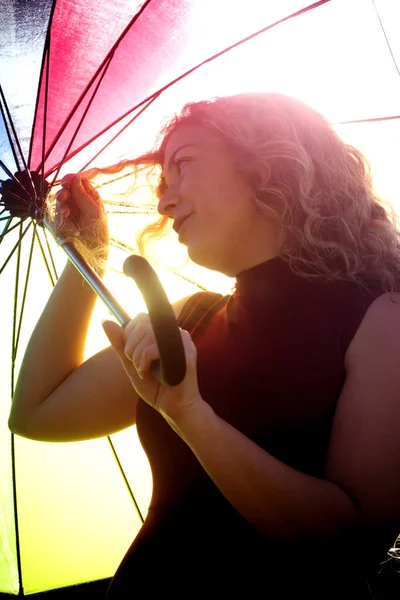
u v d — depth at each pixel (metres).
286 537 1.24
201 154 1.57
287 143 1.54
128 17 2.02
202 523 1.40
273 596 1.32
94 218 2.04
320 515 1.21
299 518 1.21
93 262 1.98
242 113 1.59
